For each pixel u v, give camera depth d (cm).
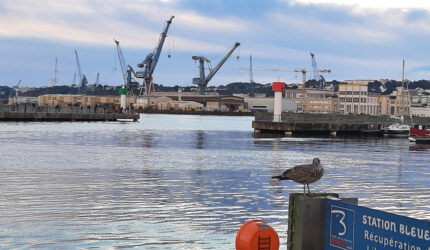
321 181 3166
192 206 2277
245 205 2328
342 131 9656
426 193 2783
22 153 4497
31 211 2095
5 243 1653
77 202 2297
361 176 3469
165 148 5506
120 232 1812
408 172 3762
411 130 7844
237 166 3891
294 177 840
